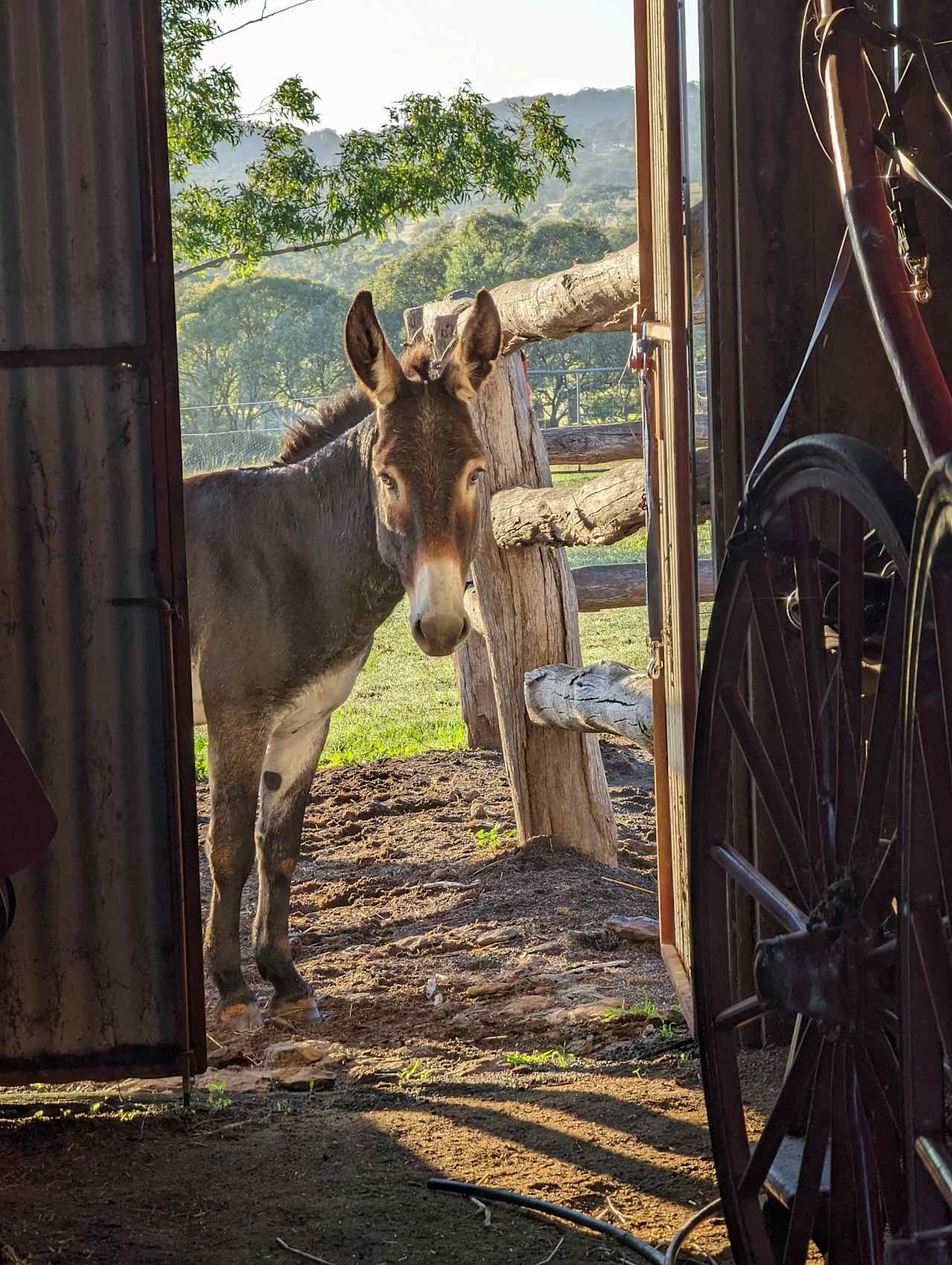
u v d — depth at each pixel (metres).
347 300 75.50
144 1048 3.55
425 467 4.34
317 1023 4.73
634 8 4.52
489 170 18.73
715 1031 2.43
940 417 1.63
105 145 3.36
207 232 19.30
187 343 70.69
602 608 8.70
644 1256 2.63
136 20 3.32
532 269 79.06
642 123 4.52
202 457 31.84
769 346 3.66
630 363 4.61
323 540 4.86
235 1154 3.18
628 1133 3.27
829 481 2.00
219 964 4.83
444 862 6.93
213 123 18.14
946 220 3.43
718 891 2.46
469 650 9.77
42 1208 2.83
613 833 6.88
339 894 6.44
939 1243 1.61
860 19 2.11
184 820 3.51
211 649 4.91
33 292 3.39
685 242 3.83
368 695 13.54
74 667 3.48
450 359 4.54
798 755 2.33
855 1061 2.05
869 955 1.99
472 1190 2.93
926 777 1.59
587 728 6.17
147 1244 2.66
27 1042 3.53
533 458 7.23
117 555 3.46
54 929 3.51
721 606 2.38
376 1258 2.63
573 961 5.26
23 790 2.46
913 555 1.61
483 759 9.48
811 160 3.60
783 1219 2.59
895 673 1.97
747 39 3.57
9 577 3.45
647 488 4.54
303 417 5.35
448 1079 3.86
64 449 3.43
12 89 3.33
